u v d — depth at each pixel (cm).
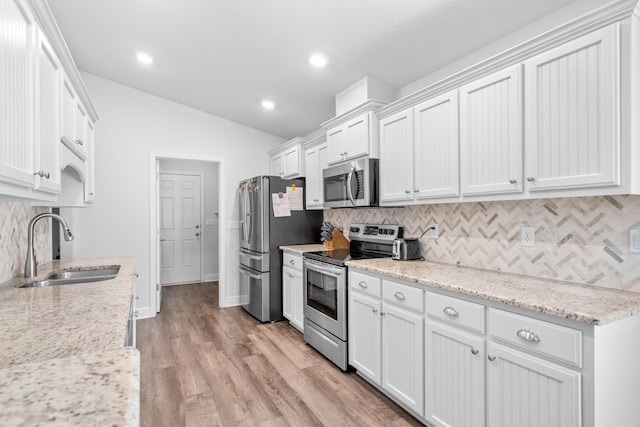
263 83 322
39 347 89
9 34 110
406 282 196
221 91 356
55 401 53
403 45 226
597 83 135
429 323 180
